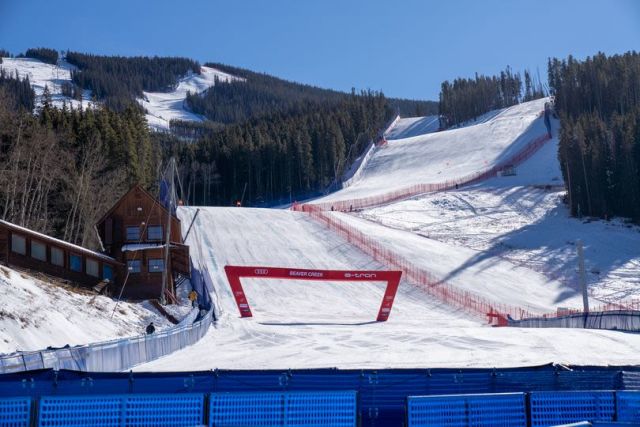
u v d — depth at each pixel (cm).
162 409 1182
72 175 6078
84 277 3700
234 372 1424
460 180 9462
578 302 5031
